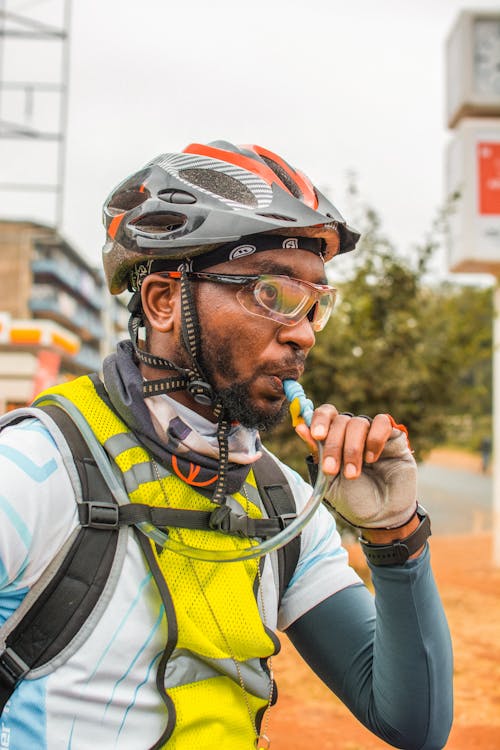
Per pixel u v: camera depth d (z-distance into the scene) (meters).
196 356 1.24
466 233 9.66
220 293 1.23
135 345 1.34
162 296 1.29
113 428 1.24
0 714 1.11
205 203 1.26
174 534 1.18
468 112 9.76
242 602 1.21
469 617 7.39
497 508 10.62
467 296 9.84
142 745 1.11
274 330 1.23
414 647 1.22
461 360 9.17
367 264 9.04
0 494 1.08
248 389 1.23
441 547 11.95
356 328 8.93
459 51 9.74
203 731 1.14
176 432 1.23
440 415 9.14
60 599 1.11
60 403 1.26
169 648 1.12
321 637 1.40
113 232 1.34
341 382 8.55
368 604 1.42
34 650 1.10
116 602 1.12
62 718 1.08
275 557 1.32
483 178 9.70
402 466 1.17
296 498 1.42
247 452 1.32
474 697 5.12
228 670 1.17
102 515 1.13
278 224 1.21
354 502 1.18
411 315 9.09
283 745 4.24
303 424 1.15
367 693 1.33
